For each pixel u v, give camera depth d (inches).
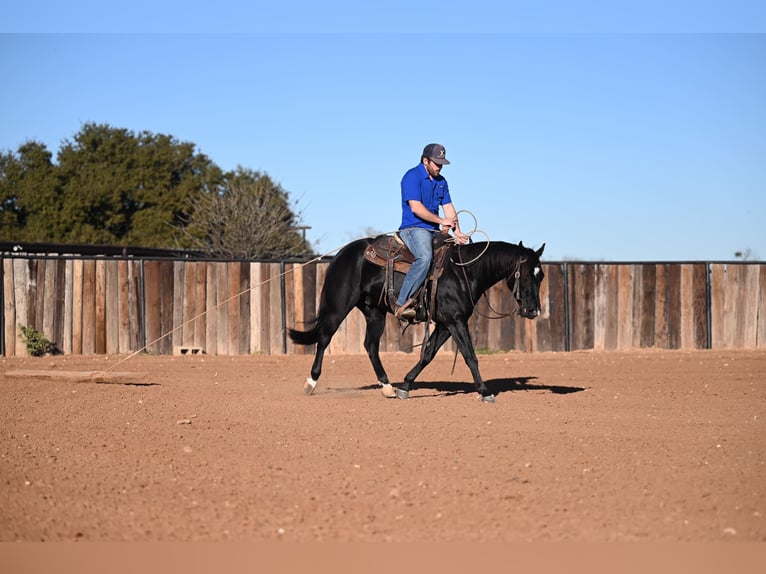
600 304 868.0
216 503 279.7
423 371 682.8
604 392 548.7
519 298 479.5
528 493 290.7
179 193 2204.7
